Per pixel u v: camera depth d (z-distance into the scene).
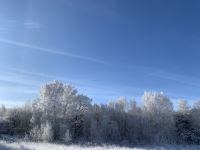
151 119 60.97
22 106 62.12
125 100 64.12
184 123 64.56
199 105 65.69
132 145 46.44
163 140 56.44
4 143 29.38
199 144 57.94
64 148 28.59
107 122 54.19
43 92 56.97
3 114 60.59
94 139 51.53
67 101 57.94
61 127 51.38
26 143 34.09
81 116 59.41
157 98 62.47
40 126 53.47
